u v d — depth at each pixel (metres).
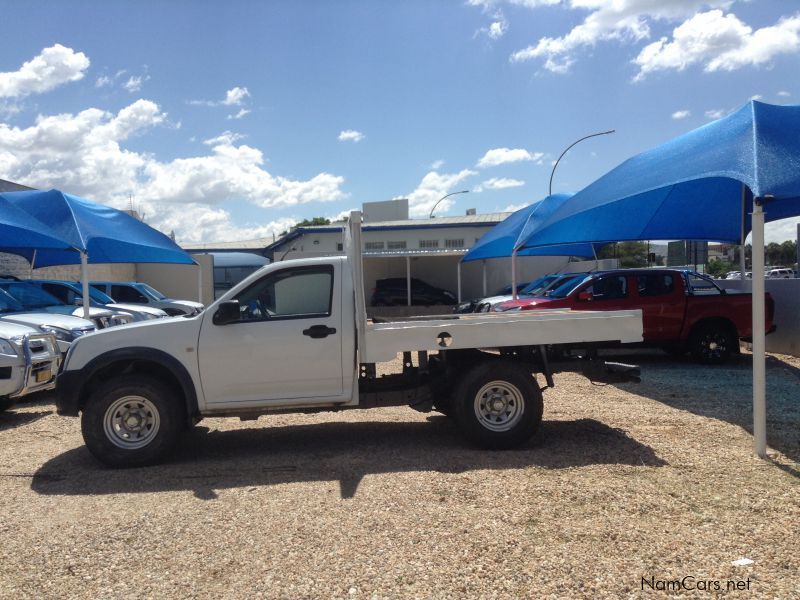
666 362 12.96
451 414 7.32
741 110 8.69
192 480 5.75
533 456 6.22
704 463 5.86
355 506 4.93
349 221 6.48
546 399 9.12
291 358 6.36
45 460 6.57
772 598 3.48
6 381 8.12
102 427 6.14
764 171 6.56
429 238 36.59
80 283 15.94
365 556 4.07
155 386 6.20
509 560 3.97
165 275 28.80
